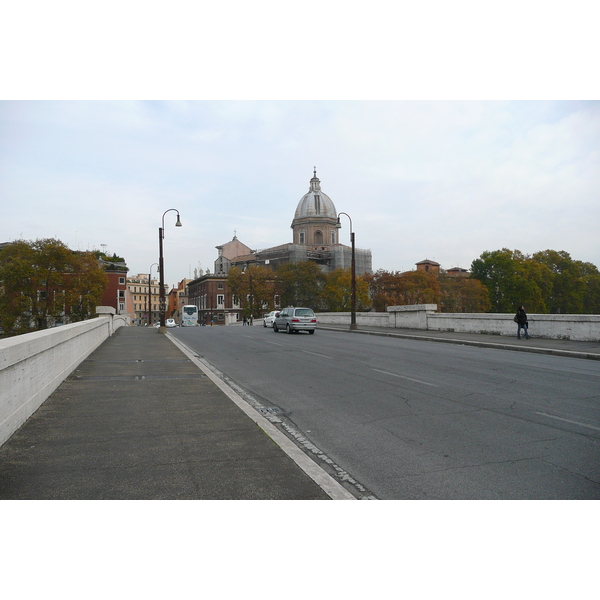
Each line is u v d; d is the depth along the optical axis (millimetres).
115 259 104938
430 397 9281
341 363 14578
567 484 4840
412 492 4648
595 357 15469
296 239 124188
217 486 4602
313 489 4559
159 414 7441
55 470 4973
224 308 110812
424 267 136375
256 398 9406
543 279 89188
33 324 64000
